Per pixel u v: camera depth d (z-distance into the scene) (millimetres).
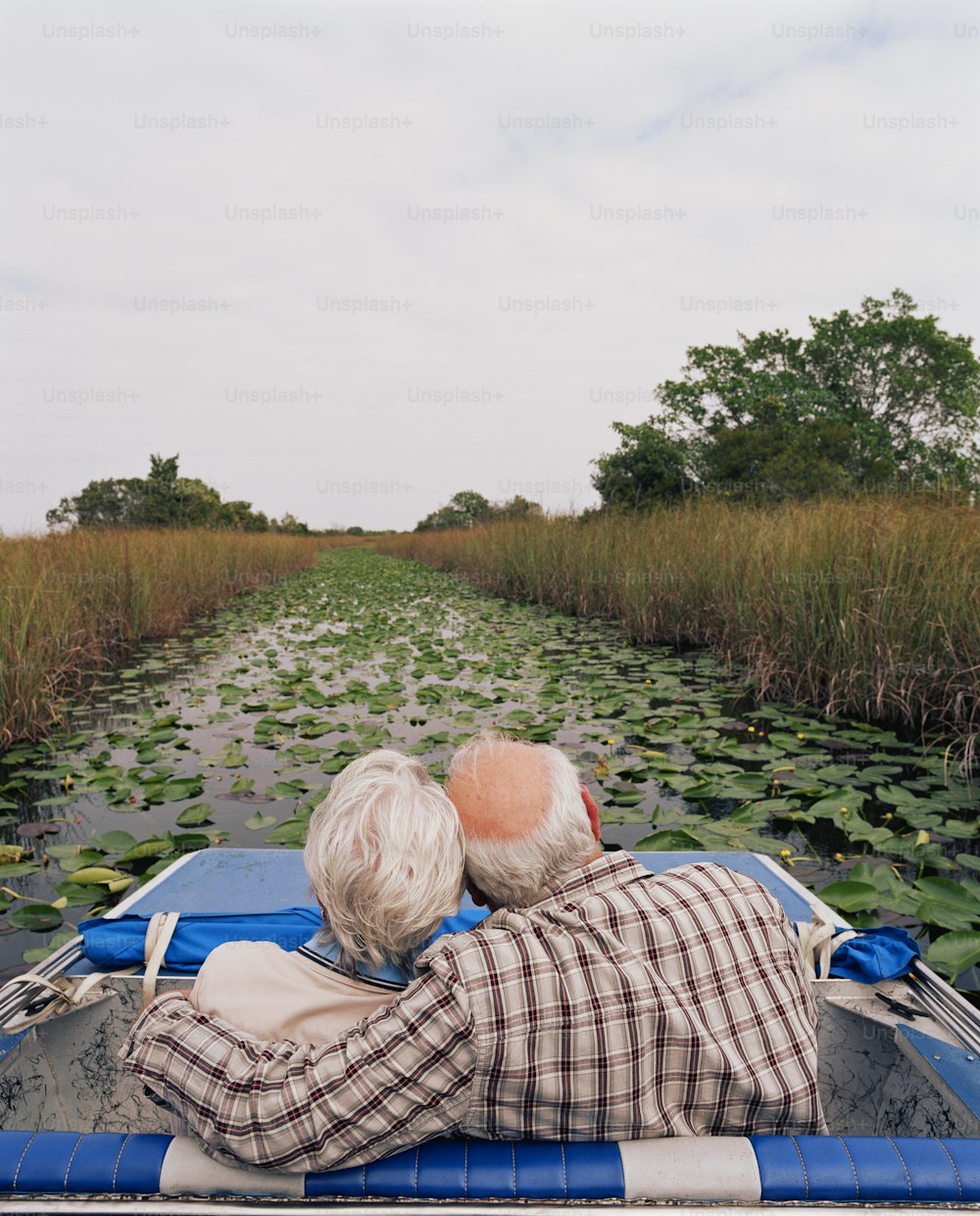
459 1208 963
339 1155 999
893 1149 997
